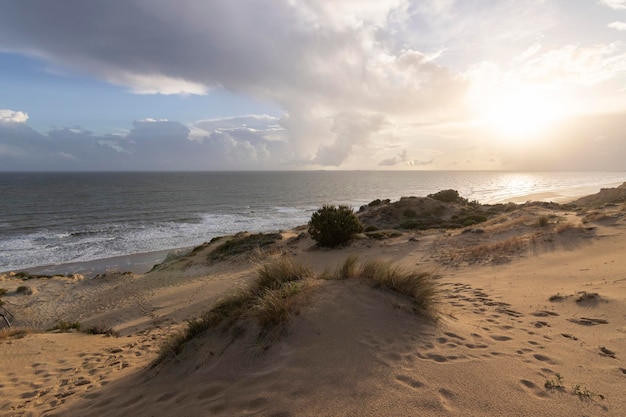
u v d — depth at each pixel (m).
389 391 2.75
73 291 18.86
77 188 107.31
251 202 75.75
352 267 5.50
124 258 30.12
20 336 8.47
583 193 76.56
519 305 5.85
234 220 50.09
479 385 2.81
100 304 16.11
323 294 4.49
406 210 33.34
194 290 14.87
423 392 2.71
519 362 3.26
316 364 3.21
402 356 3.31
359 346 3.46
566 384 2.85
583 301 5.58
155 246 34.44
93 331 9.71
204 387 3.27
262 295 4.77
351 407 2.58
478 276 9.51
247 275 15.18
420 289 4.90
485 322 4.76
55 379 5.08
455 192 42.81
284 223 47.38
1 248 33.12
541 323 4.72
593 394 2.69
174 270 20.95
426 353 3.40
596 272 7.79
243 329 4.10
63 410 3.71
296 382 2.98
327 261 15.10
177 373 3.83
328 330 3.74
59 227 43.97
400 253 15.48
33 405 4.07
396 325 3.96
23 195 83.56
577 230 13.16
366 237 19.52
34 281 20.98
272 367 3.31
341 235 18.73
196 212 58.81
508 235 15.38
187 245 34.81
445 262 12.39
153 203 70.88
